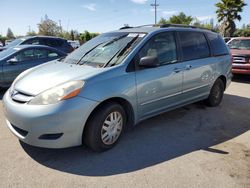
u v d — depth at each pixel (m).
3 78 6.77
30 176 3.02
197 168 3.24
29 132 3.14
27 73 4.03
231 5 36.03
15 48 7.39
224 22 37.34
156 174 3.10
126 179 3.00
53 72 3.68
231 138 4.18
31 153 3.53
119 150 3.68
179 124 4.74
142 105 3.95
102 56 4.02
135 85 3.74
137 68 3.80
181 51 4.63
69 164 3.29
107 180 2.97
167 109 4.51
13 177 2.99
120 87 3.55
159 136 4.19
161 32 4.35
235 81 9.26
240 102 6.36
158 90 4.13
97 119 3.39
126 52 3.87
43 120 3.05
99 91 3.32
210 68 5.29
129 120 3.95
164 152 3.66
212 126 4.70
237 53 9.16
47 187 2.83
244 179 3.02
